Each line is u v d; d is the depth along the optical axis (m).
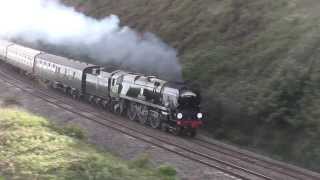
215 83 32.72
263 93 28.12
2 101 33.38
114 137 25.83
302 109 25.72
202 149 25.36
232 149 26.69
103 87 36.56
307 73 26.77
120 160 19.36
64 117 31.22
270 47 31.83
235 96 30.11
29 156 17.41
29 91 41.00
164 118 29.80
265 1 36.53
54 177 15.38
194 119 29.41
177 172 20.02
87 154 18.23
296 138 25.64
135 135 26.81
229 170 20.89
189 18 41.31
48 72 45.66
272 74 29.38
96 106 38.34
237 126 29.45
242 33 35.62
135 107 32.94
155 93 30.84
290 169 22.88
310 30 30.27
